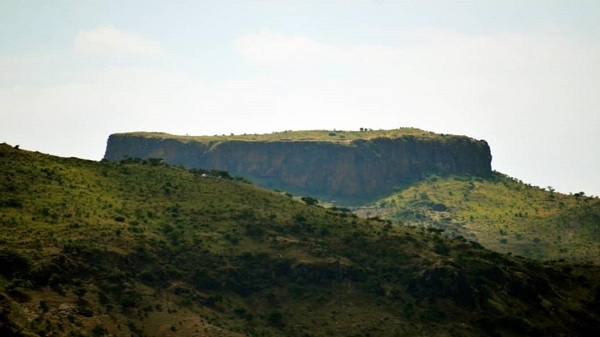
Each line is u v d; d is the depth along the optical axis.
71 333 151.00
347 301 186.88
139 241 183.38
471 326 187.62
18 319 148.38
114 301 164.62
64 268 166.25
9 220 180.25
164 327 162.12
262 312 180.75
